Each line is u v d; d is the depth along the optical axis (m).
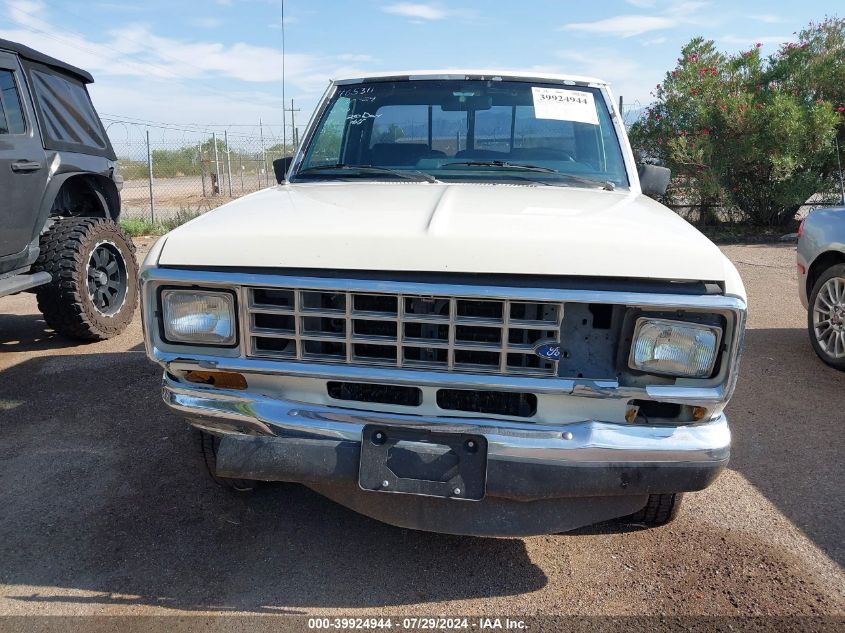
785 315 6.45
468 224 2.27
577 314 2.14
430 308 2.19
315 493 3.16
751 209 12.28
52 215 5.75
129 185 26.52
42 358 5.11
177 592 2.47
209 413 2.32
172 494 3.13
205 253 2.26
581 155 3.43
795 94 11.78
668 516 2.77
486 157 3.49
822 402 4.28
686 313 2.10
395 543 2.79
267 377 2.32
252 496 3.12
